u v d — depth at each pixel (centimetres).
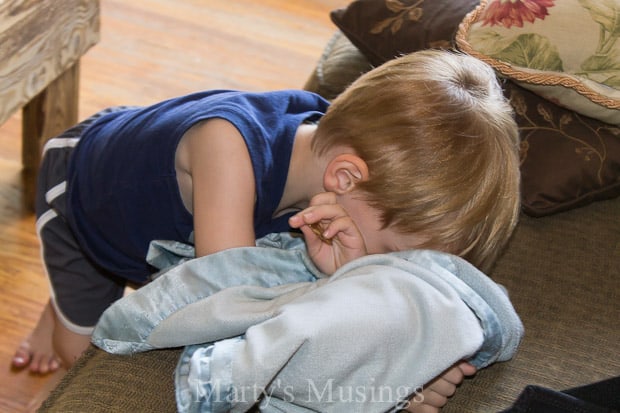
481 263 98
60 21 146
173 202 103
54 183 123
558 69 116
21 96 141
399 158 90
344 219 92
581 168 117
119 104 202
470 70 98
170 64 217
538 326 102
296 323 79
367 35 132
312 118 110
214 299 87
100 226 114
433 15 127
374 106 93
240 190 94
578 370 97
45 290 162
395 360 81
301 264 94
